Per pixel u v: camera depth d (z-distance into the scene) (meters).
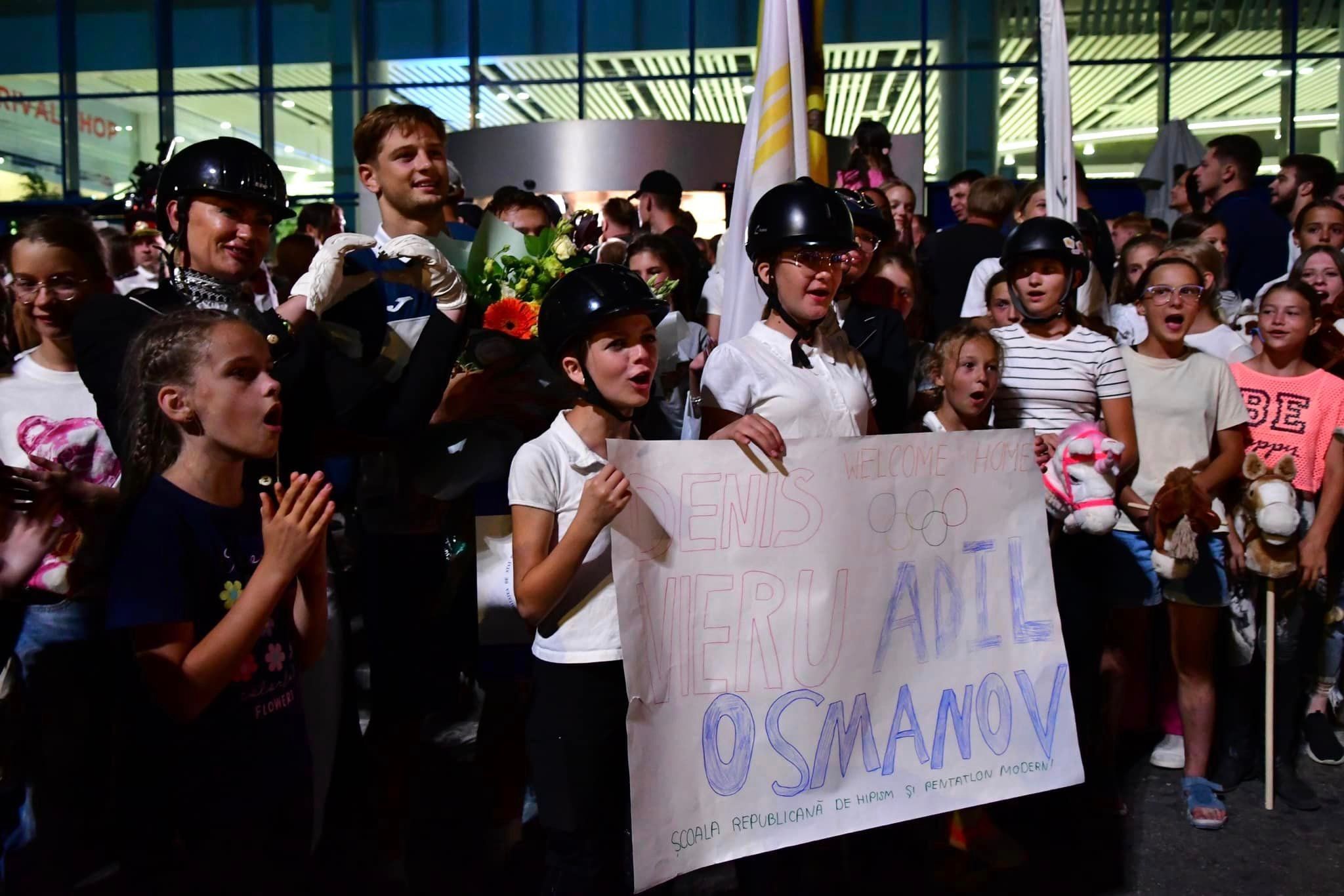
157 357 2.13
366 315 2.89
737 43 16.53
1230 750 3.89
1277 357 4.07
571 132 12.16
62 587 2.94
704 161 12.17
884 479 2.64
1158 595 3.65
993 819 3.58
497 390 2.96
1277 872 3.25
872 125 6.91
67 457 3.01
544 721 2.48
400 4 17.31
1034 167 16.14
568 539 2.27
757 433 2.47
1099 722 3.62
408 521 3.18
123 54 18.06
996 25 15.98
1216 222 5.50
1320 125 15.53
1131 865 3.29
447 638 3.20
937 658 2.70
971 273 5.54
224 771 2.11
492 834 3.34
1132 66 15.85
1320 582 3.98
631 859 2.77
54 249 3.04
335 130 17.70
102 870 3.09
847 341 3.05
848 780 2.58
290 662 2.29
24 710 2.99
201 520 2.14
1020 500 2.81
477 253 3.08
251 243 2.61
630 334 2.42
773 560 2.51
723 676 2.46
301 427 2.62
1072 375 3.52
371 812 3.15
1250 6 15.45
